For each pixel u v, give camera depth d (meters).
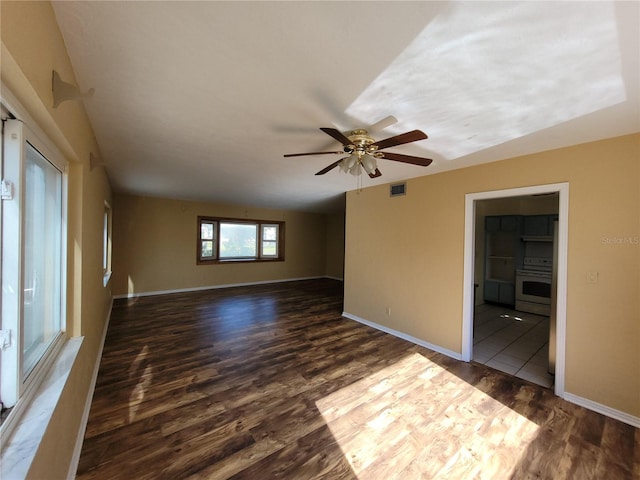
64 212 1.72
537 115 1.91
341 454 1.83
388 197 4.30
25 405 1.16
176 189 5.32
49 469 1.12
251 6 1.05
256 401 2.39
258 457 1.78
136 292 6.24
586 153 2.40
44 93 1.03
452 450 1.88
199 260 7.10
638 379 2.16
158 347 3.51
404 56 1.33
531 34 1.15
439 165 3.23
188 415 2.18
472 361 3.27
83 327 1.92
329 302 6.08
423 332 3.73
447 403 2.41
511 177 2.89
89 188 2.16
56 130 1.28
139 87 1.66
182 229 6.81
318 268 9.43
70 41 1.26
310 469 1.71
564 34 1.15
